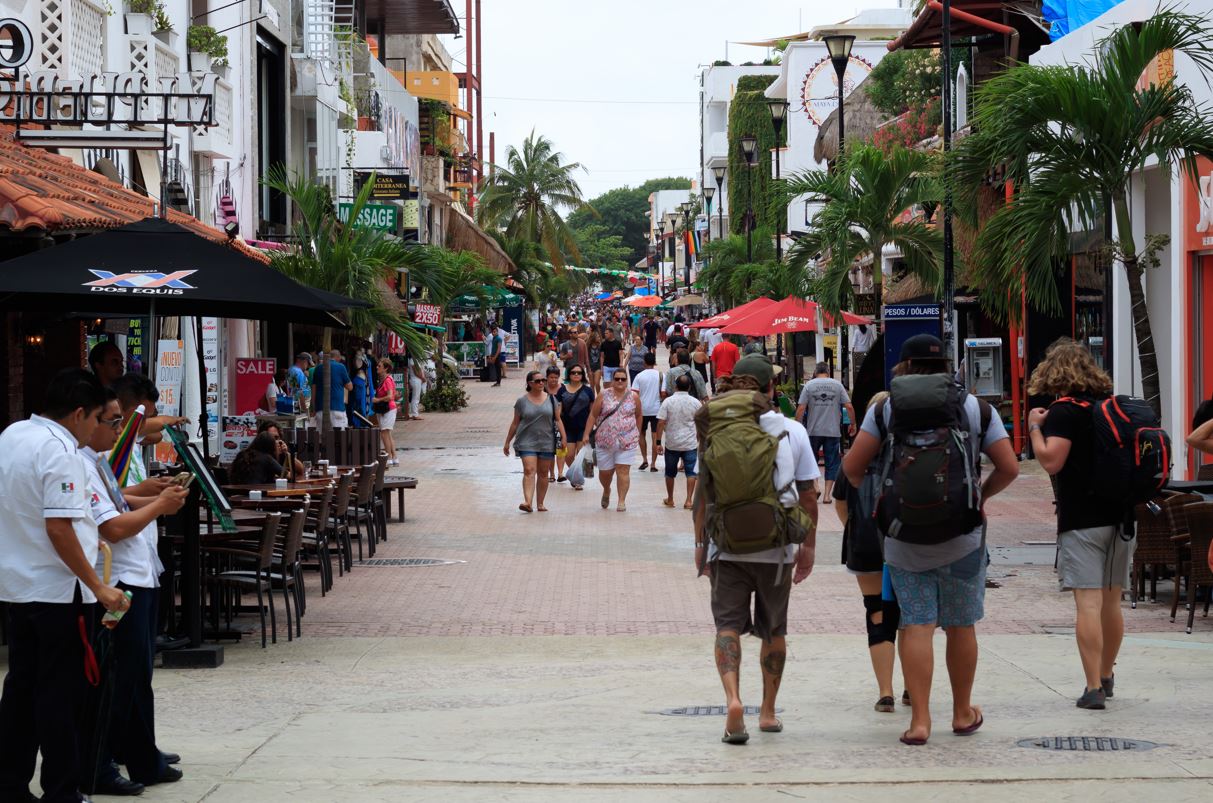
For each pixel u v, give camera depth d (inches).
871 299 1072.2
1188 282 775.7
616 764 297.7
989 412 307.3
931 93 1678.2
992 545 702.5
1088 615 351.3
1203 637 470.3
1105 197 597.9
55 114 639.1
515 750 315.6
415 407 1620.3
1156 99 575.5
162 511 272.1
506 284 2753.4
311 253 883.4
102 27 792.3
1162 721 335.0
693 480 882.8
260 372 1045.2
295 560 520.4
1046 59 975.0
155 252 414.6
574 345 2102.6
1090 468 346.9
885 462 303.3
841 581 622.8
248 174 1210.0
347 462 853.2
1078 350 351.9
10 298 475.5
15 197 445.1
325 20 1505.9
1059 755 298.2
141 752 278.7
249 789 274.7
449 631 518.6
